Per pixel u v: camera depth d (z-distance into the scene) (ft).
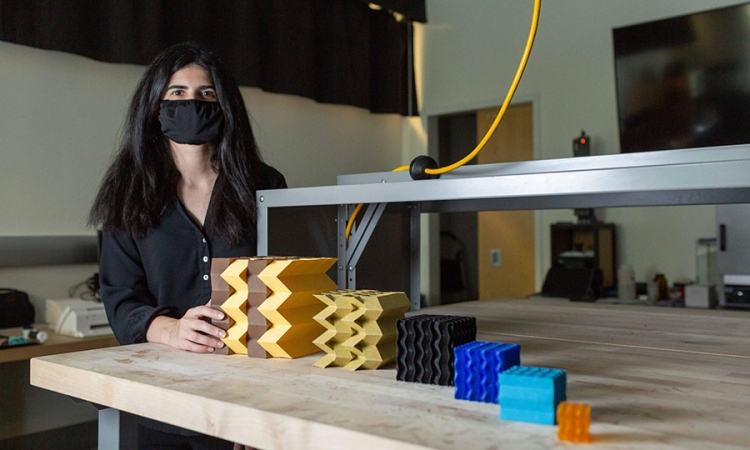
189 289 4.75
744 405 2.26
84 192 9.91
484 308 5.43
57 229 9.57
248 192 4.72
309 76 13.43
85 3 9.61
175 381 2.68
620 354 3.25
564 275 12.05
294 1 13.14
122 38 10.00
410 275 5.32
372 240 4.75
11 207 9.07
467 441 1.88
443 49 15.75
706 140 11.32
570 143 13.53
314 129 14.08
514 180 2.93
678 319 4.68
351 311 2.92
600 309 5.36
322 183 14.25
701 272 11.86
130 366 3.01
